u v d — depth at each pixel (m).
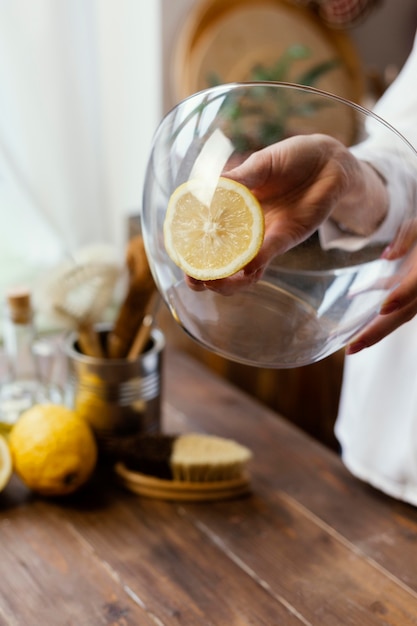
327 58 1.68
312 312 0.61
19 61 1.43
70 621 0.72
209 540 0.82
